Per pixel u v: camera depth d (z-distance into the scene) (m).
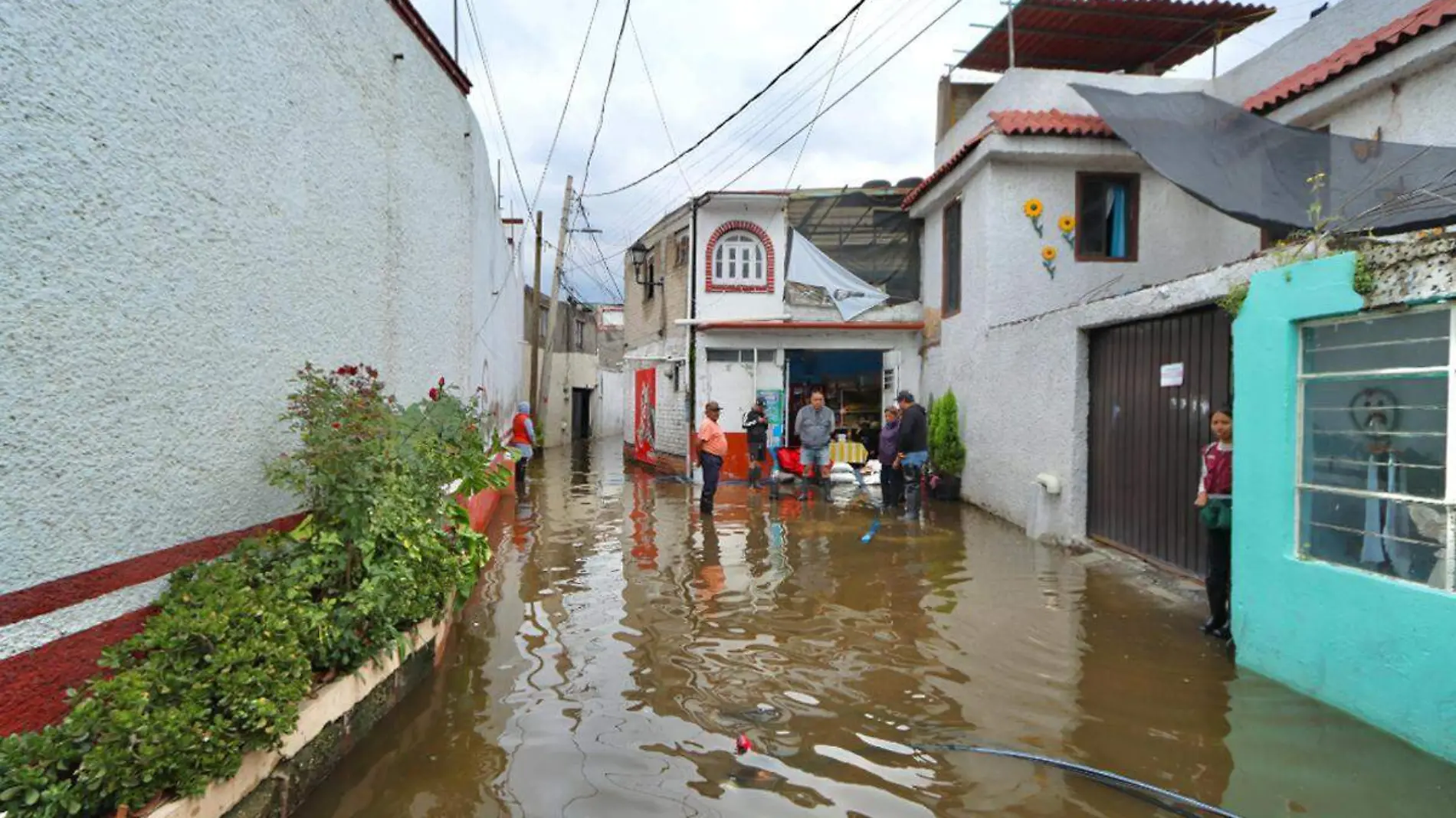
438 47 7.10
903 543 9.16
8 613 2.66
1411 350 4.15
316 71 4.82
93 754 2.49
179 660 2.96
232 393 3.94
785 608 6.55
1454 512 3.87
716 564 8.15
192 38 3.61
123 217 3.18
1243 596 5.21
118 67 3.14
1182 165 8.41
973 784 3.72
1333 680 4.50
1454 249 3.83
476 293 9.45
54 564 2.85
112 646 3.11
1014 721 4.39
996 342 11.04
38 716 2.77
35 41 2.77
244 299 4.03
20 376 2.71
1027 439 9.97
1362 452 4.44
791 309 15.36
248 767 3.07
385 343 6.00
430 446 5.06
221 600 3.21
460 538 5.57
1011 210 11.67
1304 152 8.10
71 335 2.92
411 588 4.44
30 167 2.74
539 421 22.88
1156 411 7.51
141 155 3.27
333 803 3.50
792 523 10.58
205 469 3.72
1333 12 9.54
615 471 17.77
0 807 2.33
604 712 4.50
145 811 2.60
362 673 4.04
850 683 4.94
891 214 15.40
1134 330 7.93
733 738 4.19
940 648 5.56
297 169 4.58
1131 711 4.50
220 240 3.82
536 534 9.90
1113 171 11.82
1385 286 4.18
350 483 4.11
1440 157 6.81
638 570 7.92
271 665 3.12
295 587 3.61
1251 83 11.15
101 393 3.07
